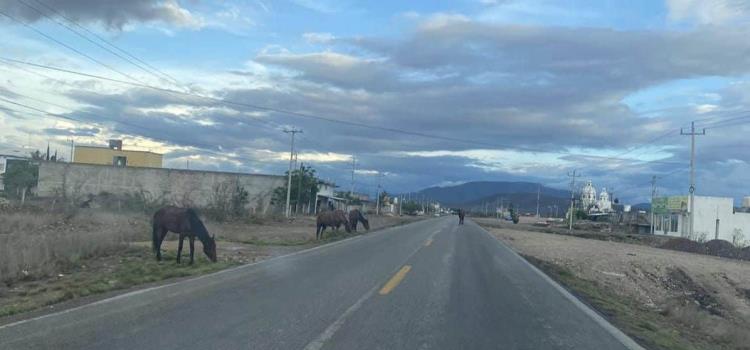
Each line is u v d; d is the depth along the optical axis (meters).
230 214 48.41
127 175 66.25
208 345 7.88
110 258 18.16
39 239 18.23
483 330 9.55
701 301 22.53
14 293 12.02
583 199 154.38
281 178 71.25
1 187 70.56
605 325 10.52
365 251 24.83
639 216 95.81
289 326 9.21
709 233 72.38
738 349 11.27
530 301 12.98
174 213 17.95
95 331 8.52
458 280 16.09
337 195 113.12
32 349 7.45
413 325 9.66
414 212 170.75
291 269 17.17
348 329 9.14
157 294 12.05
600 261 30.17
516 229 73.81
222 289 12.91
